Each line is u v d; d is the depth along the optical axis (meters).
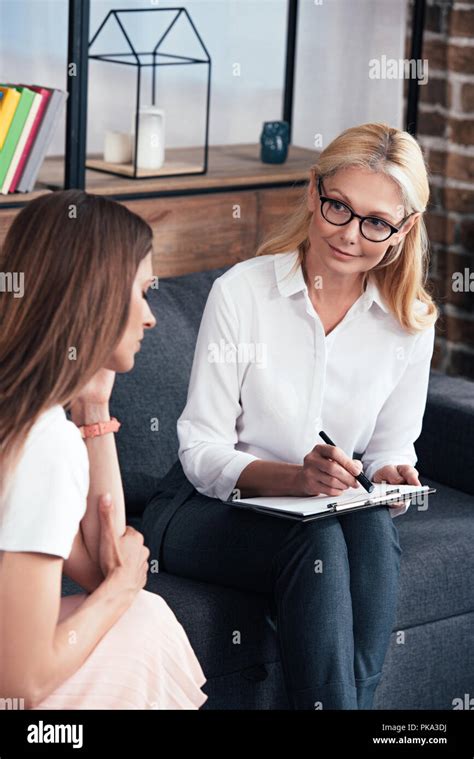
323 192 1.82
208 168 2.87
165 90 3.12
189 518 1.91
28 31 2.85
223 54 3.20
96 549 1.44
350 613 1.71
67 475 1.27
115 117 3.04
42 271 1.31
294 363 1.93
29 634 1.26
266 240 2.03
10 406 1.28
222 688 1.85
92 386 1.46
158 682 1.40
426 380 2.05
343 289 1.93
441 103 3.09
